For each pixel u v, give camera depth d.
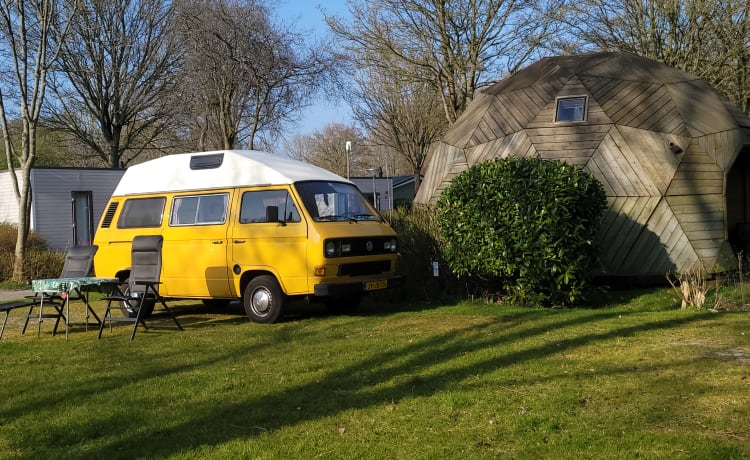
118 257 11.06
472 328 8.57
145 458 4.43
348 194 10.59
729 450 4.22
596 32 22.92
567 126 13.12
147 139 33.88
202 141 21.94
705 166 12.55
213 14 19.77
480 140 14.14
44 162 37.88
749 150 14.25
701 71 21.72
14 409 5.59
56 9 19.31
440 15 21.75
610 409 5.11
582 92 13.42
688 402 5.20
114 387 6.20
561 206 9.93
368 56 22.75
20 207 17.09
